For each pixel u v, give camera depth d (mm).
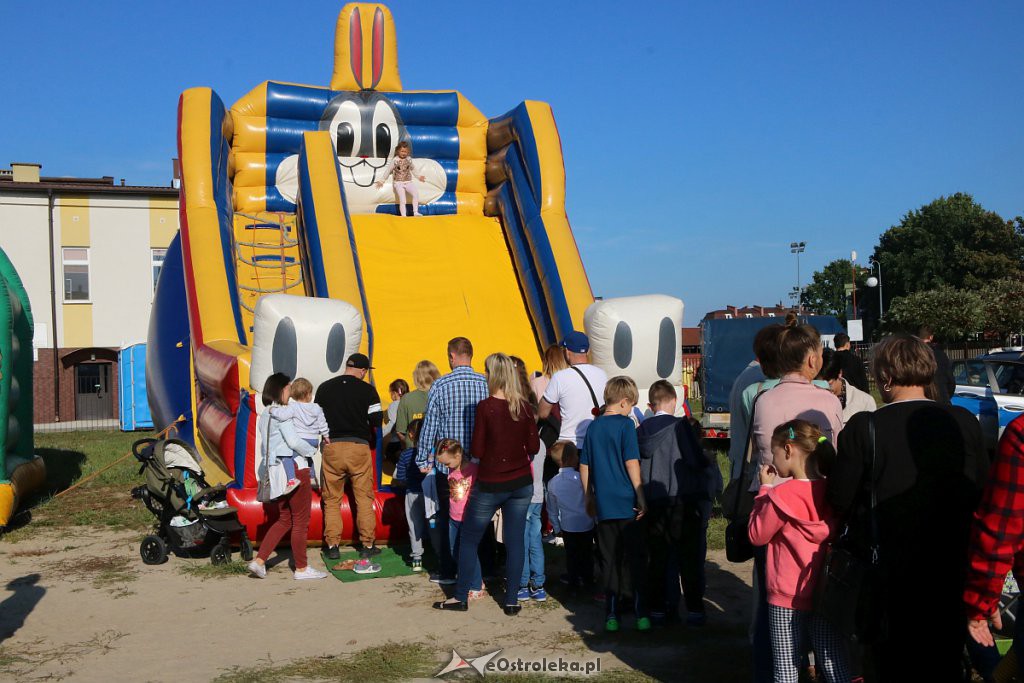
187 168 10961
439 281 11664
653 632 5559
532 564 6336
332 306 7895
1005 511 3055
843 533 3771
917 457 3418
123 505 10320
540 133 11930
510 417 5910
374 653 5180
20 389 10617
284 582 6879
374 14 13641
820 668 3805
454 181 13570
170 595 6520
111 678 4789
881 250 56500
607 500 5539
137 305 29891
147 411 23219
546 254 10969
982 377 13250
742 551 4352
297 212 12648
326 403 7281
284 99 13086
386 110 13398
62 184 30344
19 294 10906
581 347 6898
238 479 7906
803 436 3809
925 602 3357
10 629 5715
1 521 8625
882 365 3625
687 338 52906
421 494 7156
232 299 9961
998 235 52344
